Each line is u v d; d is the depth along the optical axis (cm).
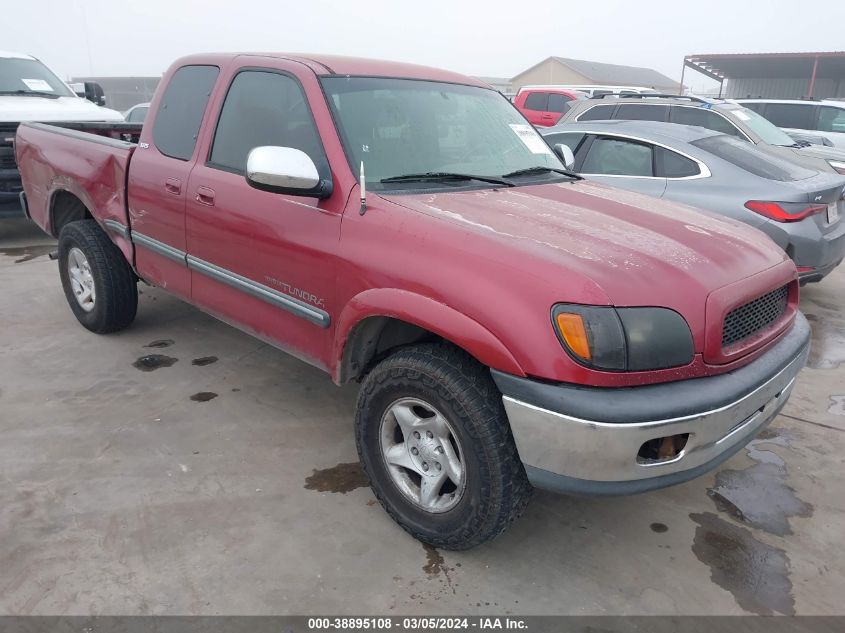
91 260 450
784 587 261
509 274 229
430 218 258
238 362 446
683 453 229
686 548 282
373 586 252
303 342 313
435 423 257
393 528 286
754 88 3981
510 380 224
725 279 250
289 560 263
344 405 393
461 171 324
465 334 231
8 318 513
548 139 656
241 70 350
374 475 284
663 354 224
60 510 288
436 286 242
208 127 357
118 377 417
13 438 343
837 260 550
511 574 262
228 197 331
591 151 621
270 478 318
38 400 384
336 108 305
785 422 393
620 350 217
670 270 239
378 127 312
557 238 250
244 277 332
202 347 468
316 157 299
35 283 604
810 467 346
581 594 253
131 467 321
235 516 289
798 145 980
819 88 3744
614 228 272
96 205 436
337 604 243
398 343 292
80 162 449
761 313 269
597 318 216
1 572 251
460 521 254
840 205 568
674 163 573
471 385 240
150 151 394
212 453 337
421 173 307
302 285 299
